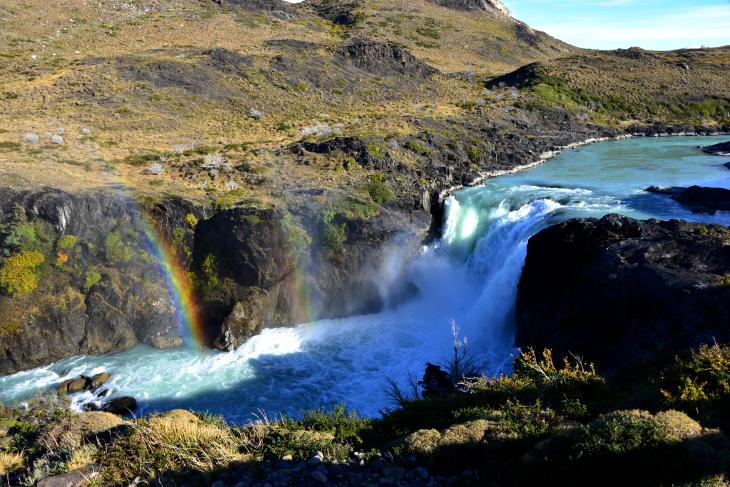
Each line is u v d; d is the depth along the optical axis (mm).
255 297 28969
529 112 63781
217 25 96625
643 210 29656
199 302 29484
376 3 143500
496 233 31766
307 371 26250
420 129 50719
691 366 10812
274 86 65000
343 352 27938
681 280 17172
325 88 66938
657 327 16484
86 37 80562
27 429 14859
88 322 27688
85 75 60250
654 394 10656
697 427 8648
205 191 34094
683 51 104125
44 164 35188
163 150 42812
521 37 140875
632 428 8539
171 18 96625
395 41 116375
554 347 20422
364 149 40688
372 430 12500
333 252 31078
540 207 31547
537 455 8930
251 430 12133
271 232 29359
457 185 40062
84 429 12930
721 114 69688
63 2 92625
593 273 19984
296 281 30297
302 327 30312
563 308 20875
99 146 42281
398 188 36625
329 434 11805
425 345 28516
